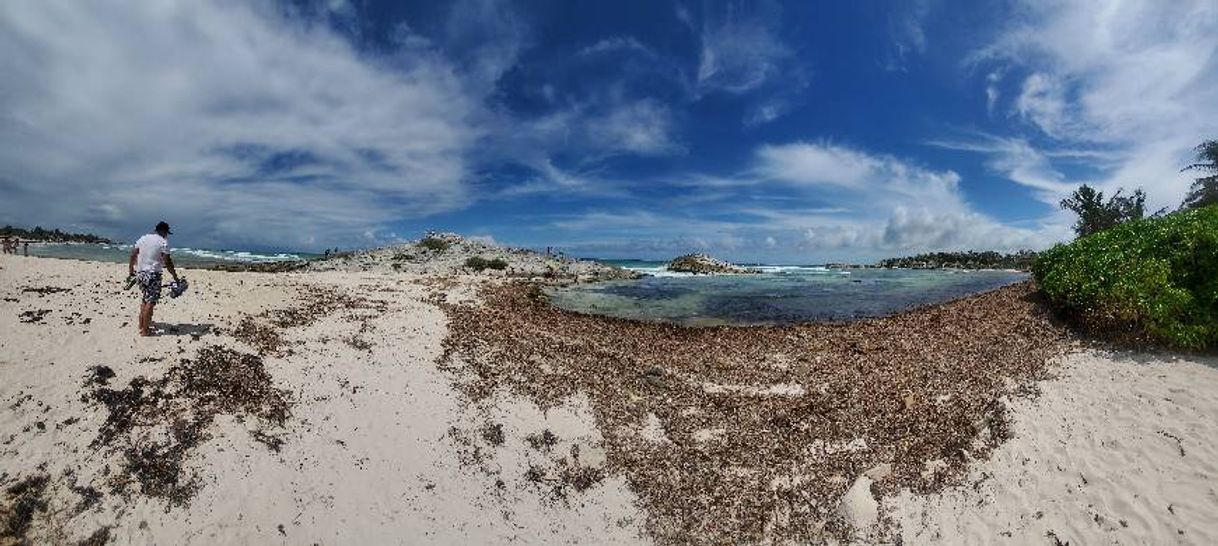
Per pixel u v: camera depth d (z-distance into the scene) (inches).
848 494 395.5
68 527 310.0
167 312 538.0
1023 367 527.5
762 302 1076.5
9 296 516.4
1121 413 412.5
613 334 732.7
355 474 383.2
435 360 542.6
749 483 421.4
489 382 519.5
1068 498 357.7
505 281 1142.3
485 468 414.9
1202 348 465.1
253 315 571.8
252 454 375.6
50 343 436.8
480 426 454.0
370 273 1017.5
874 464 429.4
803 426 486.0
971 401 485.4
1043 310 690.2
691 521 390.9
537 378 542.6
